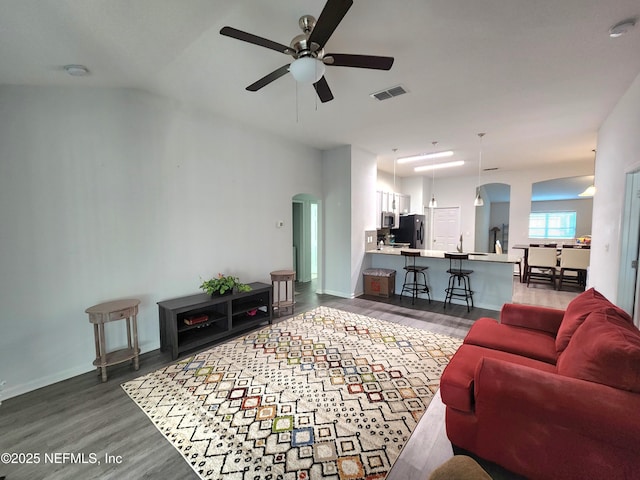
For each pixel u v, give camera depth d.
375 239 6.04
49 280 2.55
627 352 1.30
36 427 1.99
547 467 1.38
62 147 2.59
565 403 1.32
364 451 1.76
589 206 9.70
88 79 2.53
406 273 5.53
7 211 2.34
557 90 2.98
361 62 1.90
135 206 3.05
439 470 0.93
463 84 2.84
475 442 1.62
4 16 1.59
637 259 2.99
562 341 1.99
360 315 4.32
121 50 2.13
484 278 4.76
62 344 2.62
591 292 2.32
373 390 2.38
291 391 2.38
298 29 2.02
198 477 1.59
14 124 2.36
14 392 2.37
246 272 4.20
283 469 1.64
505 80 2.76
